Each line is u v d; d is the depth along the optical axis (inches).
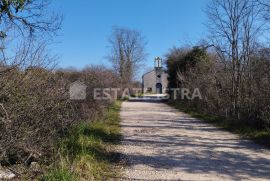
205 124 712.4
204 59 1178.0
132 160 375.9
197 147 450.6
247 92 679.1
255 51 691.4
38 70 325.4
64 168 267.0
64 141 370.9
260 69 629.6
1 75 276.2
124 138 517.7
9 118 269.6
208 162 367.2
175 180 300.5
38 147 318.7
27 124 301.9
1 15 285.7
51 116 344.2
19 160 295.6
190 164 358.3
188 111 1040.8
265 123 552.7
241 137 534.9
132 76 2650.1
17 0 277.6
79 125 471.8
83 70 779.4
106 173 320.5
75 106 509.7
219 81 834.2
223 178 307.0
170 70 1648.6
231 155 402.3
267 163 362.9
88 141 414.6
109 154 402.6
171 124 708.0
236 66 742.5
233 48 749.3
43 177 268.5
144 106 1353.3
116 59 2650.1
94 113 657.6
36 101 307.1
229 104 766.5
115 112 977.5
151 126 668.7
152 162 366.9
